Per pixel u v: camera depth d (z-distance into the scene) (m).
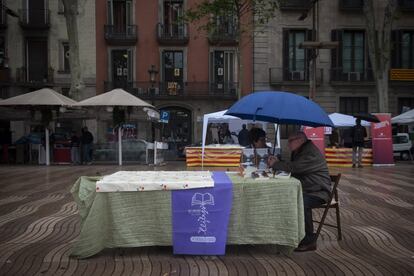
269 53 32.28
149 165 20.55
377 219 7.75
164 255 5.52
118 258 5.39
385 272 4.95
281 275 4.84
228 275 4.83
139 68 32.59
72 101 22.11
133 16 32.47
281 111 5.63
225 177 5.80
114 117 21.39
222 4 21.75
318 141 19.05
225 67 32.66
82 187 5.40
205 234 5.33
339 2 32.50
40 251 5.66
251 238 5.41
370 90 32.75
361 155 18.94
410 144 26.42
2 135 29.89
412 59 32.81
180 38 32.34
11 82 31.81
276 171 5.89
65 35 32.25
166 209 5.32
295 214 5.34
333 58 32.44
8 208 8.56
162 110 32.66
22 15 32.06
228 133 26.77
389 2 24.83
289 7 31.92
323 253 5.71
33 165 20.97
